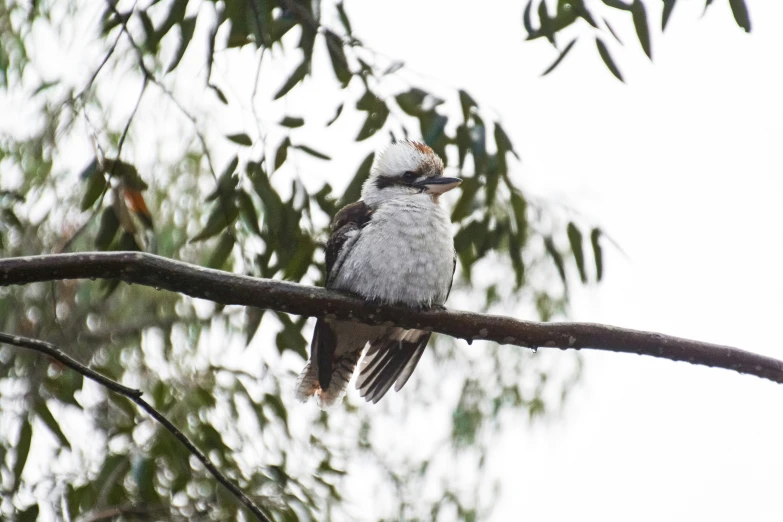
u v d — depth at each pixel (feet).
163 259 24.20
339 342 32.09
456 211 35.50
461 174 35.42
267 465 35.06
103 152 32.04
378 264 28.73
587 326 26.20
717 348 25.95
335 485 37.86
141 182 32.40
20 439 32.19
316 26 32.55
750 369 25.95
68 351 36.22
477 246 36.01
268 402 36.47
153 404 35.14
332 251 30.78
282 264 34.04
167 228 39.29
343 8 33.04
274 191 33.01
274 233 33.37
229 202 32.81
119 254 23.73
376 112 33.94
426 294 28.66
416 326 28.25
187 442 21.95
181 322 39.14
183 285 24.52
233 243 33.27
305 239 33.94
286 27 32.65
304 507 34.50
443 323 27.76
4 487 32.86
